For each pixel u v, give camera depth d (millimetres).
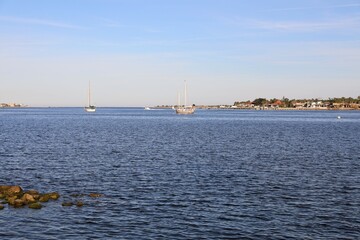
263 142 83125
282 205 32375
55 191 36781
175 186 38875
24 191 35906
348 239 25281
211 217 29234
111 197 34594
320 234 26047
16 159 55938
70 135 99188
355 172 46906
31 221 28141
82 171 46750
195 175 44438
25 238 25141
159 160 55812
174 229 26781
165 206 31922
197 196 35062
